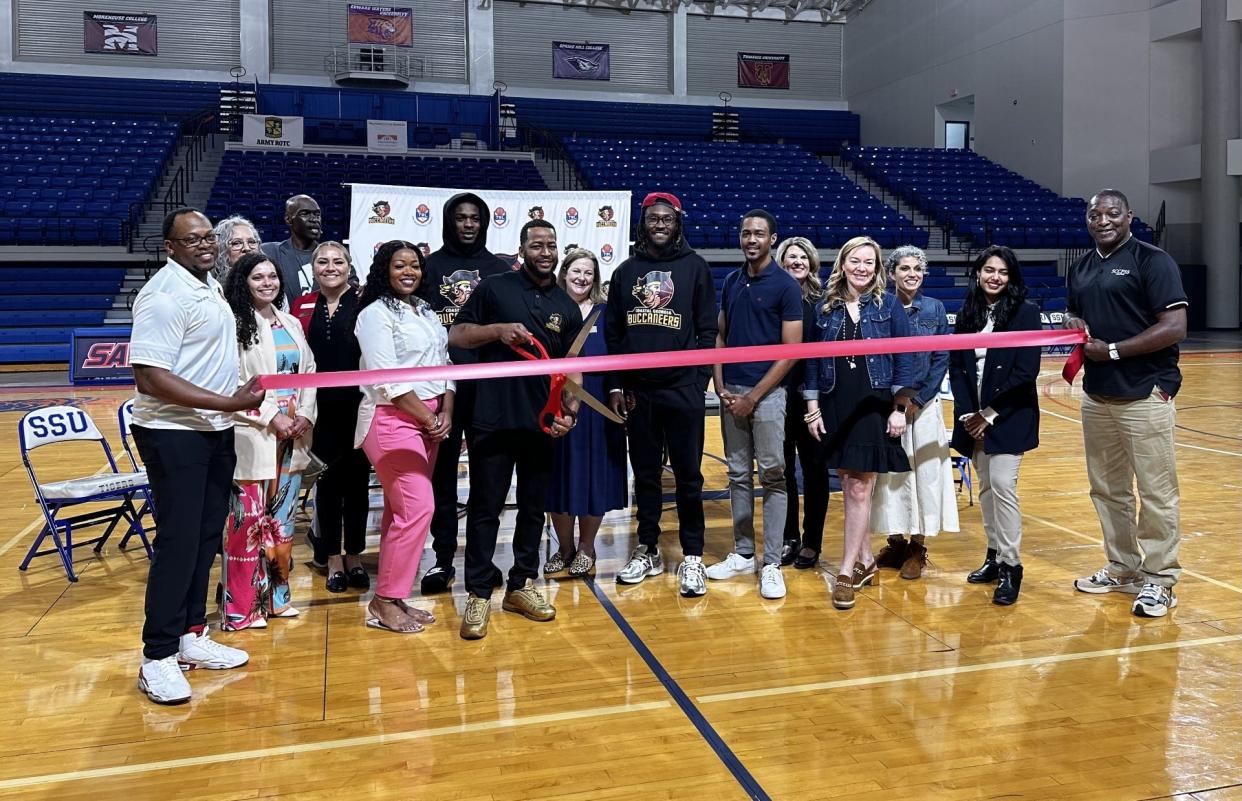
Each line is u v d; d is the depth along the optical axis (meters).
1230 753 2.43
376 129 17.36
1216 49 15.88
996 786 2.28
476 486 3.38
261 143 17.09
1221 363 12.52
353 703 2.77
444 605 3.71
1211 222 16.38
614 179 17.39
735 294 3.87
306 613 3.62
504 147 19.19
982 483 3.83
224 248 3.75
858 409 3.57
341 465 3.84
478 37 20.64
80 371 10.73
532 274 3.47
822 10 23.12
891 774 2.34
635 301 3.69
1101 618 3.46
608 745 2.50
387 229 8.56
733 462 4.04
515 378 3.33
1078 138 17.31
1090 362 3.54
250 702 2.79
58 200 14.25
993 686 2.86
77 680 2.96
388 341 3.25
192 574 2.86
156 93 18.44
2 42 18.33
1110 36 17.08
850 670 2.99
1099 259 3.52
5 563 4.29
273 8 19.62
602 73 21.75
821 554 4.41
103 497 4.10
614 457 3.92
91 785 2.31
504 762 2.41
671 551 4.48
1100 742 2.49
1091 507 5.24
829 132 22.78
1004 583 3.64
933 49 20.53
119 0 18.84
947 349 3.36
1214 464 6.36
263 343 3.30
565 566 4.14
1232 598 3.66
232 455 3.02
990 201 17.36
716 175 18.27
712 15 22.30
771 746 2.49
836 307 3.63
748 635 3.32
